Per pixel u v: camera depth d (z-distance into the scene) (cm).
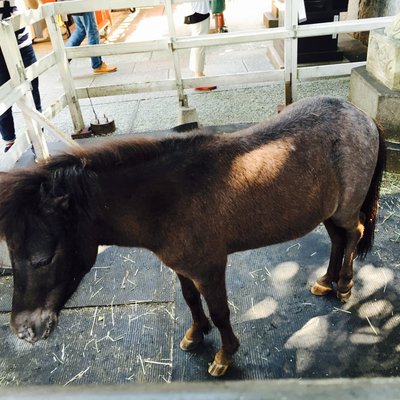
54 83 627
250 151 178
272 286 256
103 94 468
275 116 202
